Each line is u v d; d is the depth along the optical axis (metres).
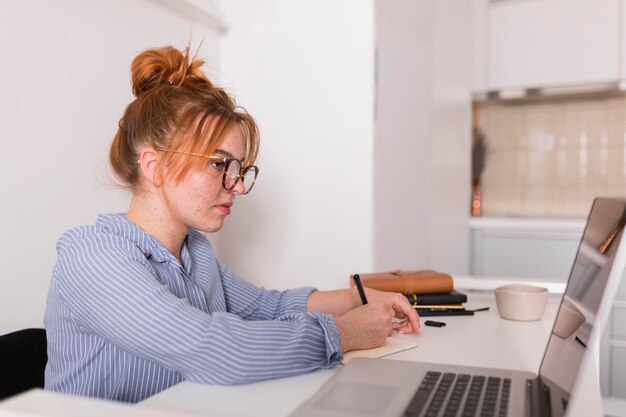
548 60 3.28
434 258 2.80
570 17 3.21
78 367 0.93
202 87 1.03
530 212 3.61
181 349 0.79
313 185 2.07
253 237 2.15
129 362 0.93
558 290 1.47
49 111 1.39
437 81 2.79
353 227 2.02
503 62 3.39
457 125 3.20
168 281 0.99
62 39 1.42
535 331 1.15
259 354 0.82
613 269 0.56
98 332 0.87
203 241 1.21
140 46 1.72
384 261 2.16
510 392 0.72
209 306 1.12
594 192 3.46
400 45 2.28
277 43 2.09
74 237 0.94
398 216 2.31
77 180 1.49
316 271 2.08
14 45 1.29
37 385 1.03
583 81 3.21
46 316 1.00
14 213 1.30
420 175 2.58
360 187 2.01
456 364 0.92
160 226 1.01
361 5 1.98
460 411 0.65
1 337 1.01
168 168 0.96
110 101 1.60
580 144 3.48
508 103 3.62
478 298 1.52
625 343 2.39
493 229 3.27
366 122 1.99
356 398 0.70
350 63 2.00
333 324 0.92
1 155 1.26
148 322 0.80
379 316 1.00
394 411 0.66
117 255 0.88
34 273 1.37
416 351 1.00
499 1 3.38
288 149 2.10
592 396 0.80
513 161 3.64
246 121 1.06
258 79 2.12
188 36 1.96
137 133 0.98
